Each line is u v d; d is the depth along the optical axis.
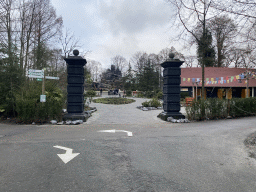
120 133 6.33
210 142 5.23
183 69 30.48
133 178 2.96
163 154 4.16
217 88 27.86
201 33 10.03
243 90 27.77
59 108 9.33
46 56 14.81
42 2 18.67
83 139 5.44
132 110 14.72
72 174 3.08
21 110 8.34
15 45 10.64
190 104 10.22
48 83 10.75
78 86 9.38
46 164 3.50
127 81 56.12
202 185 2.75
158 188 2.64
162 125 8.15
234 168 3.43
